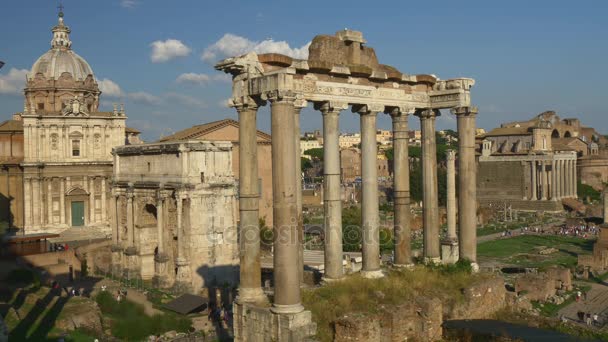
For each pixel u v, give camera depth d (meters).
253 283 32.12
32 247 83.12
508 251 110.69
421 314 32.66
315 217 147.38
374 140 37.31
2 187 104.06
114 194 86.94
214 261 77.00
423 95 40.97
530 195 184.50
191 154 75.94
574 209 178.00
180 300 65.44
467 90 40.44
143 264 83.44
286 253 29.95
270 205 110.56
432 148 41.66
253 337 30.98
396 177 40.06
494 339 31.50
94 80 120.88
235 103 31.64
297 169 35.31
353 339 29.30
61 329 53.75
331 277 35.22
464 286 36.62
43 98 115.50
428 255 41.88
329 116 34.84
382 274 37.34
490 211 163.38
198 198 76.06
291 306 29.94
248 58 31.22
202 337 52.84
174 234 77.94
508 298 41.31
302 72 33.31
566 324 38.12
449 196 58.38
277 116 29.88
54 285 72.12
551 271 76.19
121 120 106.75
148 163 82.06
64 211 102.56
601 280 83.12
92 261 87.94
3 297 62.72
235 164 110.25
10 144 107.88
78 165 103.25
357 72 35.69
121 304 63.09
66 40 120.88
